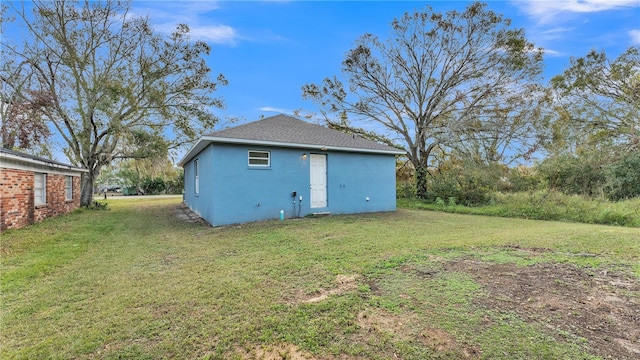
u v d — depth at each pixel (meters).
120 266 4.71
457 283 3.62
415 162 18.27
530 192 14.18
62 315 3.04
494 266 4.25
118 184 36.75
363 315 2.89
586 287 3.42
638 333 2.50
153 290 3.65
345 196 10.89
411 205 15.20
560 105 17.48
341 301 3.19
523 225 8.61
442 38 16.20
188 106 16.34
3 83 13.17
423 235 6.83
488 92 15.50
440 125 16.94
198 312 3.03
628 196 13.09
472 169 15.48
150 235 7.32
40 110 13.12
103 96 13.38
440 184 16.23
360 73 17.70
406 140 18.50
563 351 2.28
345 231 7.31
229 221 8.66
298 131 10.97
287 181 9.66
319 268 4.36
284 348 2.41
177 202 19.06
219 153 8.60
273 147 9.43
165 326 2.77
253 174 9.09
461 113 16.06
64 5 13.30
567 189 15.17
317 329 2.65
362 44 17.09
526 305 3.03
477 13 15.10
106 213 12.21
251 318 2.88
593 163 15.27
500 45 14.97
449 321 2.74
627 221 8.91
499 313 2.87
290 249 5.58
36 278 4.15
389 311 2.96
